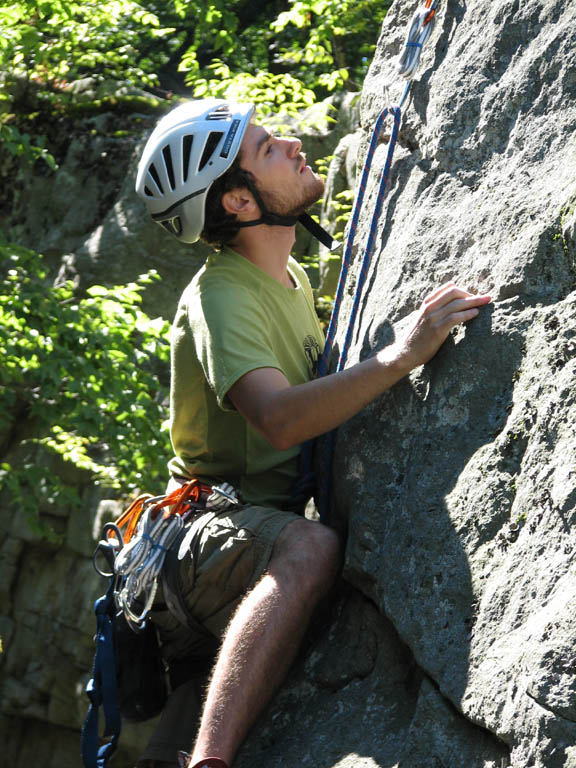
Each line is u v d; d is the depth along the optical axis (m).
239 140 3.93
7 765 14.73
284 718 3.74
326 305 11.73
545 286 3.33
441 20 4.06
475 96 3.80
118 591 4.11
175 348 4.10
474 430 3.41
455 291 3.49
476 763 2.99
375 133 4.18
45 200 16.28
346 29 15.76
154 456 11.71
